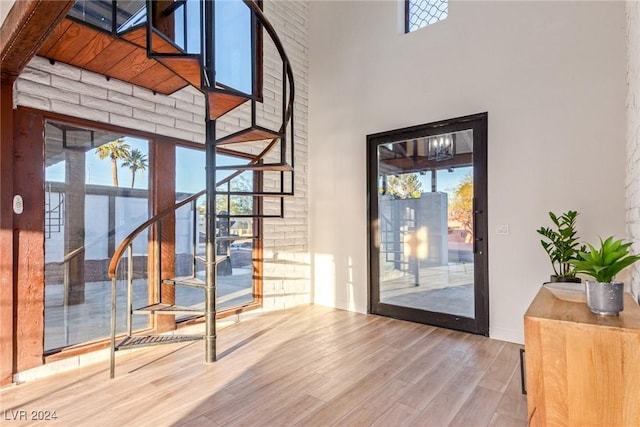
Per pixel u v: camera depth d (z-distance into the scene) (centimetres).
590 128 284
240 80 387
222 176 374
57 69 254
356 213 430
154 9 287
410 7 405
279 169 282
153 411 204
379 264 411
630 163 250
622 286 155
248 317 395
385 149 407
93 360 271
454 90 355
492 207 329
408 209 388
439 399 218
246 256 405
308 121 479
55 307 258
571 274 258
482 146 335
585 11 288
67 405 209
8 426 188
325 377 248
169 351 296
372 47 421
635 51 232
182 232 336
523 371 226
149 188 314
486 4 338
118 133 292
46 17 167
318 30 475
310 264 472
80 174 271
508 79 323
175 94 328
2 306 229
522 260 312
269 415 200
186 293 343
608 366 138
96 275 281
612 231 273
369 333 344
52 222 256
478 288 337
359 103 430
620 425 136
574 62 292
